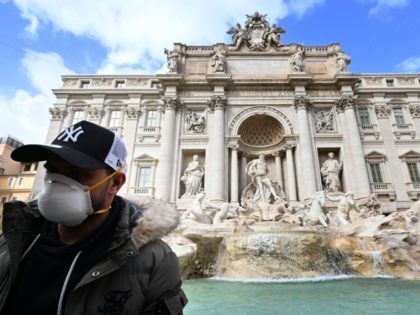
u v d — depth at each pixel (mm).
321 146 28969
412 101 32219
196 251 13383
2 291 1494
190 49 34812
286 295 7816
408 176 28594
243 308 6262
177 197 27422
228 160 29109
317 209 18703
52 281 1534
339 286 9352
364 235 14258
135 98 33875
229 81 31047
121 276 1604
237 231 15172
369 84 33625
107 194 1807
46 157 1692
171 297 1677
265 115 30562
